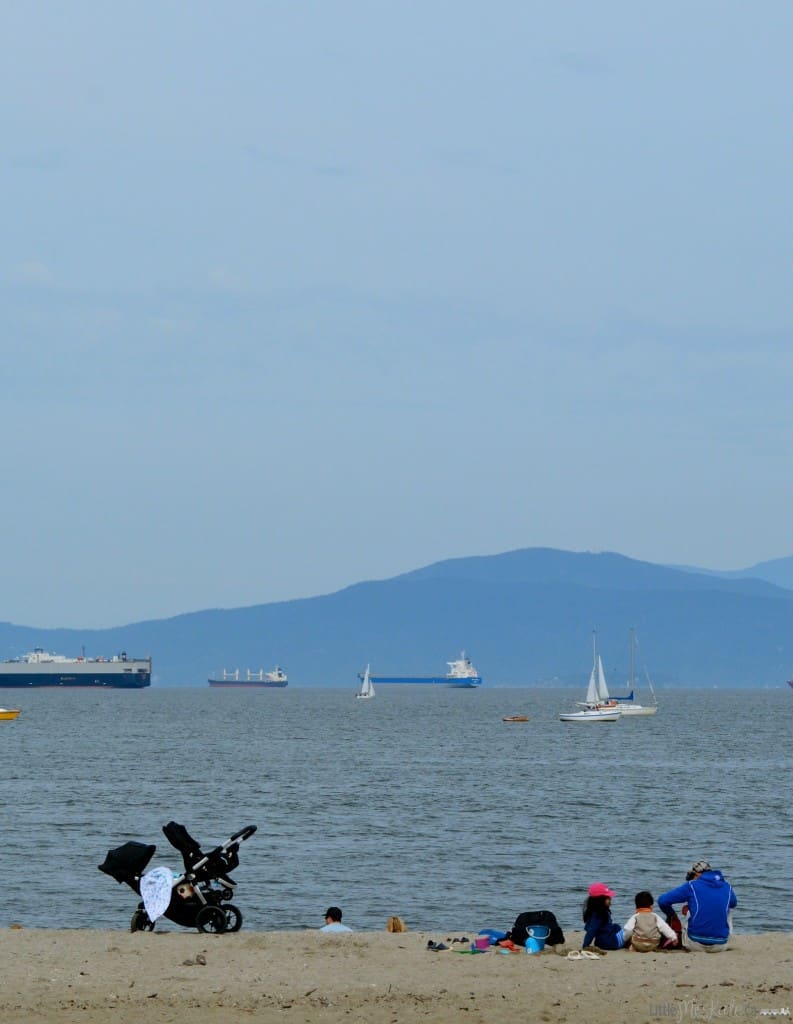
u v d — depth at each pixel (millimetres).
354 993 58281
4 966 64250
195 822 185375
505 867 143750
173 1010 55031
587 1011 55156
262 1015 54250
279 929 109938
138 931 75938
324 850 155500
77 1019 53469
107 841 162625
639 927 69812
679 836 172250
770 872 140875
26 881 131750
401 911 118562
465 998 57344
